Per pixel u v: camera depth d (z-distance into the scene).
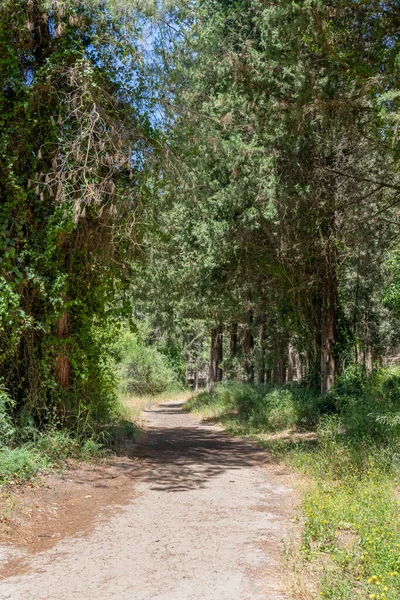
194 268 20.64
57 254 9.81
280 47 10.05
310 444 11.43
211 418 20.83
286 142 11.78
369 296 25.83
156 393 39.94
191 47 12.16
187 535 5.79
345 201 12.76
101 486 8.11
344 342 16.45
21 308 9.56
